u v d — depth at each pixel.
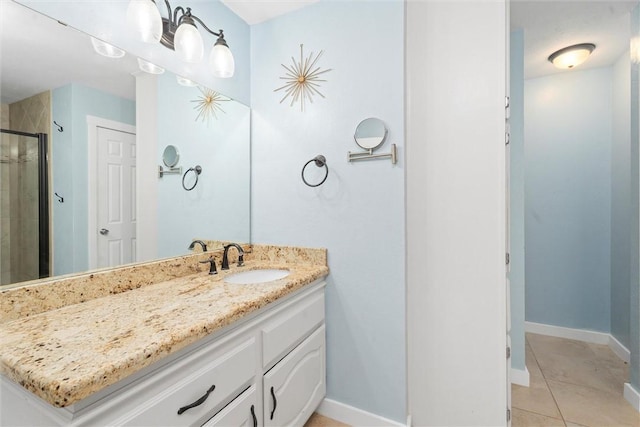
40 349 0.71
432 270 1.53
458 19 1.48
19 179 0.95
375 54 1.51
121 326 0.84
